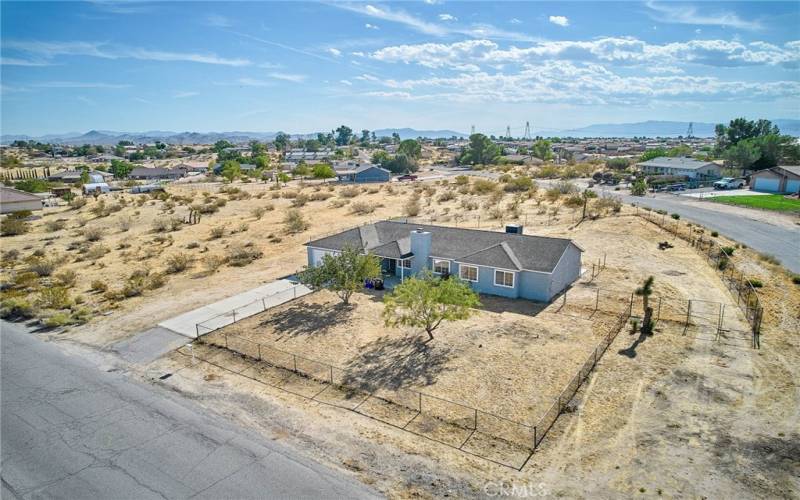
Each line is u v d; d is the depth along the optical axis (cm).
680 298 3197
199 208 7275
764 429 1802
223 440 1855
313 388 2223
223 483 1619
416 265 3716
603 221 5531
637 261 4075
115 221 6694
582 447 1736
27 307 3322
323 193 8712
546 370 2302
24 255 5044
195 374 2395
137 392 2234
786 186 7575
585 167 12194
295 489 1578
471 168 15612
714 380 2161
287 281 3869
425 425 1908
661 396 2045
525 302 3247
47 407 2122
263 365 2461
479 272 3462
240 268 4344
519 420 1916
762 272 3638
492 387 2167
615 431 1820
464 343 2623
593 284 3544
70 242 5569
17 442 1877
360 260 3241
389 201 7919
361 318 3034
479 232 3819
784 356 2367
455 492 1543
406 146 18950
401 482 1599
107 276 4200
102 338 2864
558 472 1616
